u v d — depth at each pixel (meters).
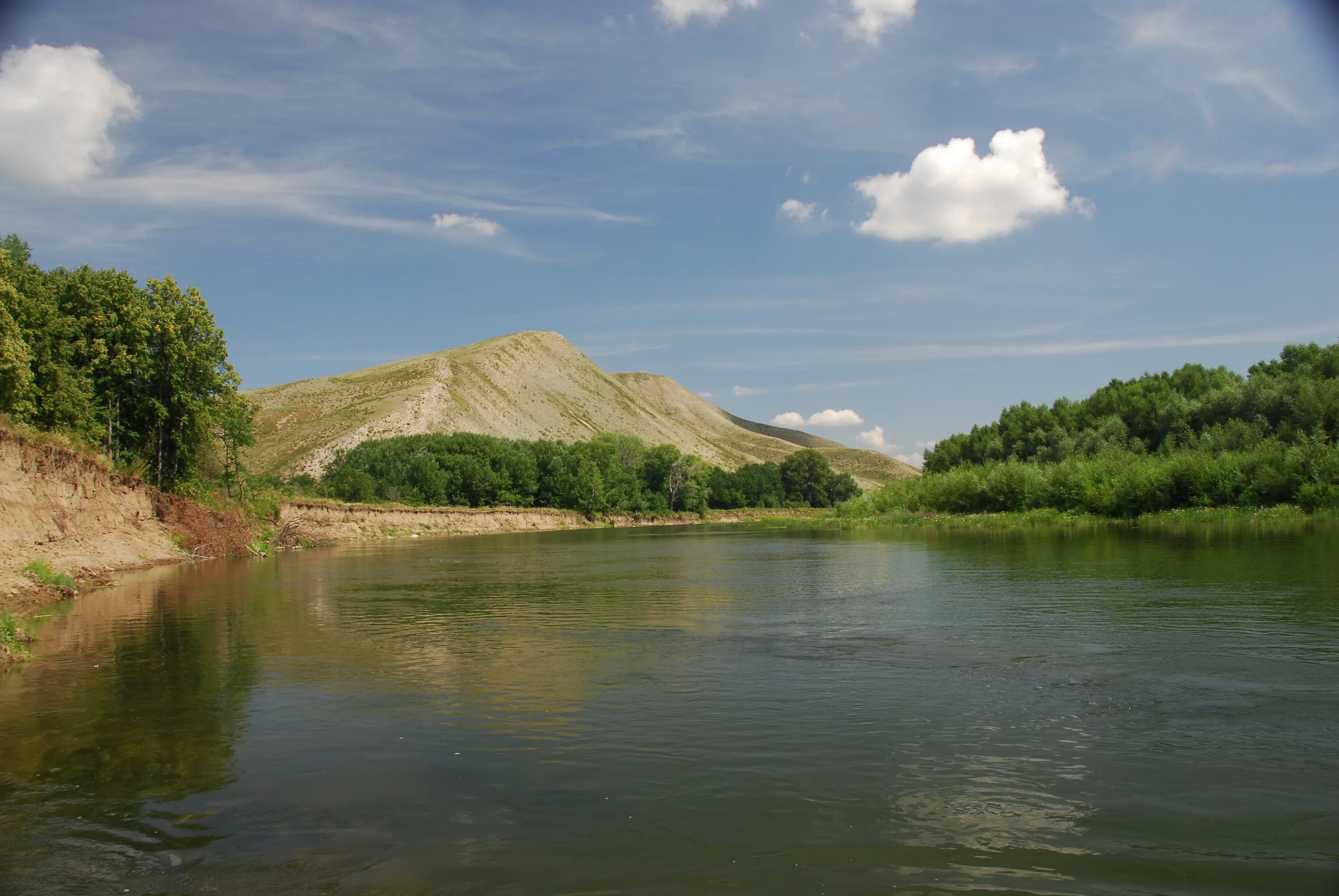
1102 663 14.30
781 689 12.98
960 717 11.23
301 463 147.38
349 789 8.84
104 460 39.94
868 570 33.22
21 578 25.67
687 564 39.56
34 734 10.94
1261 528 46.88
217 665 15.32
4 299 34.06
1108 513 67.06
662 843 7.43
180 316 48.78
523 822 7.94
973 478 83.62
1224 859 7.02
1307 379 70.88
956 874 6.80
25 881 6.83
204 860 7.22
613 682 13.64
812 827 7.73
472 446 126.25
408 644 17.41
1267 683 12.66
